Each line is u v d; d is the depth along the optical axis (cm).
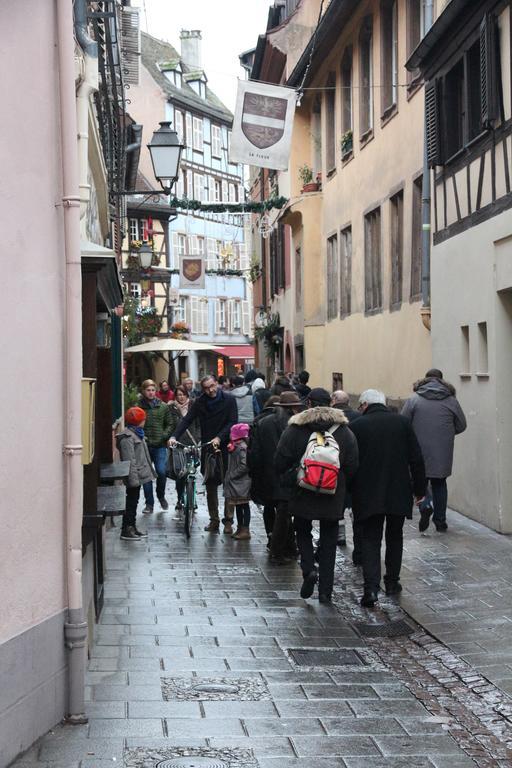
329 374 3117
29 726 646
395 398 2234
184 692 774
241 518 1514
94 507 805
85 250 780
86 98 991
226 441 1547
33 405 657
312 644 927
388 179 2298
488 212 1511
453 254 1695
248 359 8412
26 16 651
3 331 623
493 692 774
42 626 666
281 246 3897
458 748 661
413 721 713
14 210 636
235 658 876
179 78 7900
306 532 1093
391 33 2367
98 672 826
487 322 1523
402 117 2162
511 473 1470
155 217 6588
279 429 1334
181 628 977
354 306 2708
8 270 629
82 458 727
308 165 3284
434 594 1099
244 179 8725
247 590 1158
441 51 1722
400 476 1082
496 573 1188
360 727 699
